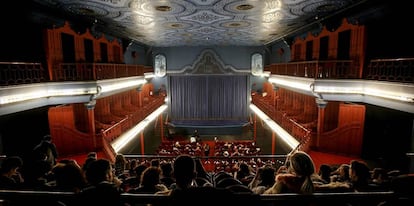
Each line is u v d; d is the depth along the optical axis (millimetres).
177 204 2172
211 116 33656
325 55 14969
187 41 27016
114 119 19000
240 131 31266
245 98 33031
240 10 12938
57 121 14094
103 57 18000
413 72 9727
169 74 32312
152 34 21438
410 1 9969
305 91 15789
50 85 12203
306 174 3076
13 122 12703
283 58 26000
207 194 2172
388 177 6016
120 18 14859
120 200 2289
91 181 3877
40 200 2328
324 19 14844
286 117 17359
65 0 10930
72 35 14047
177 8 12406
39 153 6387
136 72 23391
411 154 8883
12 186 4613
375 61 11172
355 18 13922
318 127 14500
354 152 13977
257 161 16594
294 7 12352
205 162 19234
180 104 33250
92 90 13672
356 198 2256
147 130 27250
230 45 31594
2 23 10820
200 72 32281
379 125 13469
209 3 11508
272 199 2246
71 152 14422
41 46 13008
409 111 8812
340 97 12930
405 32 10398
